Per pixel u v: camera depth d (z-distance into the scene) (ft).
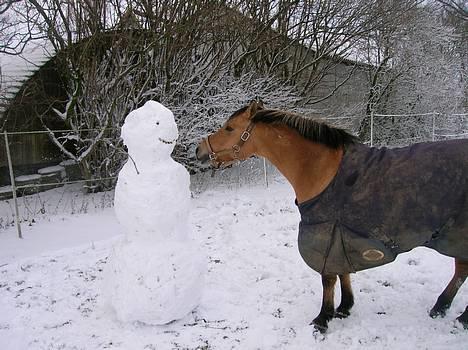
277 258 16.06
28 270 15.67
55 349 10.43
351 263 9.86
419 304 12.10
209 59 29.89
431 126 48.67
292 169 10.39
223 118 28.14
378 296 12.62
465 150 9.63
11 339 10.92
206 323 11.48
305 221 10.18
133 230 11.10
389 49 47.39
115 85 24.81
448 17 67.87
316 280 13.84
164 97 26.84
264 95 30.94
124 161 27.07
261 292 13.17
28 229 20.43
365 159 9.83
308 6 37.14
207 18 26.99
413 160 9.58
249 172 32.42
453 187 9.36
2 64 30.91
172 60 26.96
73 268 15.74
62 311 12.40
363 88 49.93
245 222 20.80
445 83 50.72
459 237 9.69
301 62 37.50
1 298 13.38
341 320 11.31
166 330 11.15
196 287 11.46
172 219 11.09
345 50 39.81
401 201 9.36
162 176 10.96
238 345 10.39
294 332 10.88
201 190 28.04
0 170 27.43
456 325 10.86
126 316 10.98
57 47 25.71
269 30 33.30
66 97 29.35
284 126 10.43
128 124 11.13
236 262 15.79
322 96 45.09
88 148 26.05
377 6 40.70
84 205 24.70
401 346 10.09
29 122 27.99
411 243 9.64
